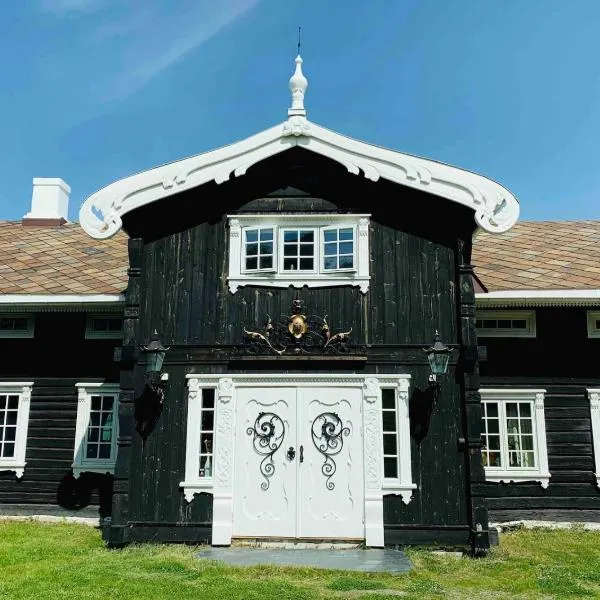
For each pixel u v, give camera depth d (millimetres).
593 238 13977
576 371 11461
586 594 6859
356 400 9469
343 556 8445
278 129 9922
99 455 11781
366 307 9680
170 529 9219
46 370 12141
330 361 9539
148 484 9344
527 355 11523
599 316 11625
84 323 12242
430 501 9062
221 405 9508
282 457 9359
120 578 7191
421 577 7414
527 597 6719
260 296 9812
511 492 11008
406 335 9570
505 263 12680
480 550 8648
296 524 9148
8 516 11570
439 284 9695
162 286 9945
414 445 9234
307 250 9969
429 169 9594
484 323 11734
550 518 10922
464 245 9664
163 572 7492
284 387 9555
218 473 9305
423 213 9883
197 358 9680
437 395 9328
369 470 9180
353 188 10031
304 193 10070
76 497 11570
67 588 6781
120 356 9602
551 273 11930
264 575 7434
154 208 10125
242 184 10156
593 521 10906
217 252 9992
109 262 13617
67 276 12805
